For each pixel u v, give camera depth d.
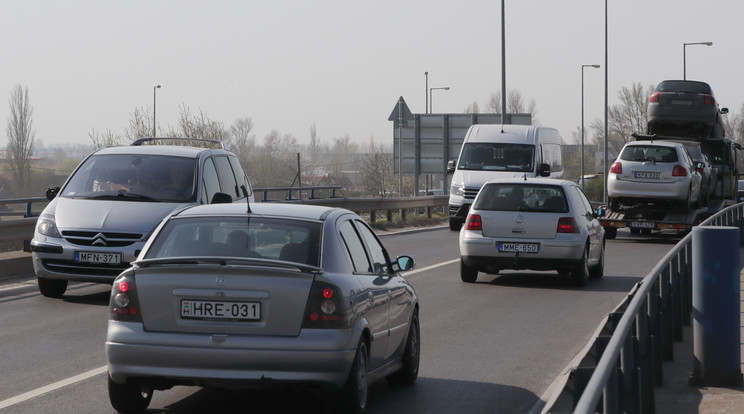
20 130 153.50
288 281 12.45
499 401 14.88
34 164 166.75
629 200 49.16
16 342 19.27
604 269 35.62
